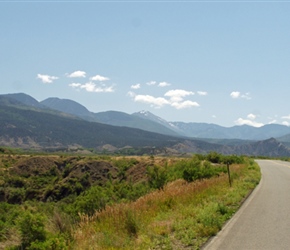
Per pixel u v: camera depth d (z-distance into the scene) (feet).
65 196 235.20
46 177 287.89
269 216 35.40
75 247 23.22
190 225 29.68
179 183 69.15
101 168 273.75
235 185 60.18
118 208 32.58
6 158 321.73
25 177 286.66
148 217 32.96
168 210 36.96
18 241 25.04
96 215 31.94
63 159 321.73
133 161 254.27
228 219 34.14
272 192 55.31
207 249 23.79
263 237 26.86
